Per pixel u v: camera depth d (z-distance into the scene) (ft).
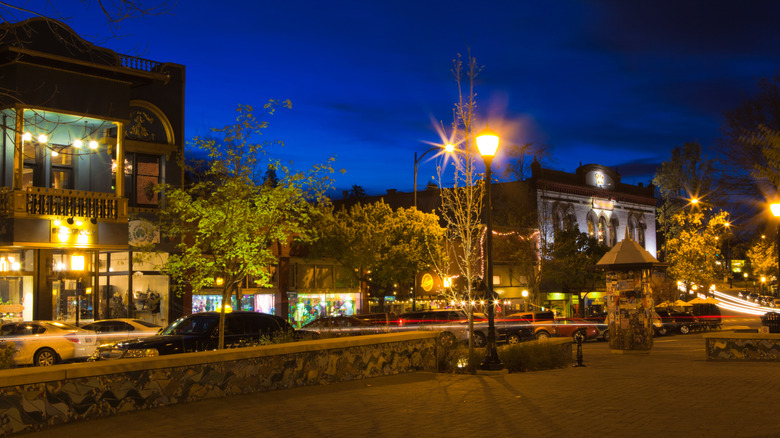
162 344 56.95
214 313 62.49
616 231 231.09
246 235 76.74
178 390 37.70
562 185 209.56
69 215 92.17
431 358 56.90
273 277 128.16
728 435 28.94
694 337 136.87
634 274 82.94
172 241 109.19
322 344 46.09
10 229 87.81
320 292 138.51
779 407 36.14
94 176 100.42
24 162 94.27
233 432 30.83
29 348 74.28
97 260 98.68
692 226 222.69
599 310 202.59
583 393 42.86
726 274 233.35
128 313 104.83
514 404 38.42
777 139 34.86
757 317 213.66
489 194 57.67
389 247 131.95
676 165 267.80
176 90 112.78
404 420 33.60
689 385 46.42
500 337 112.47
